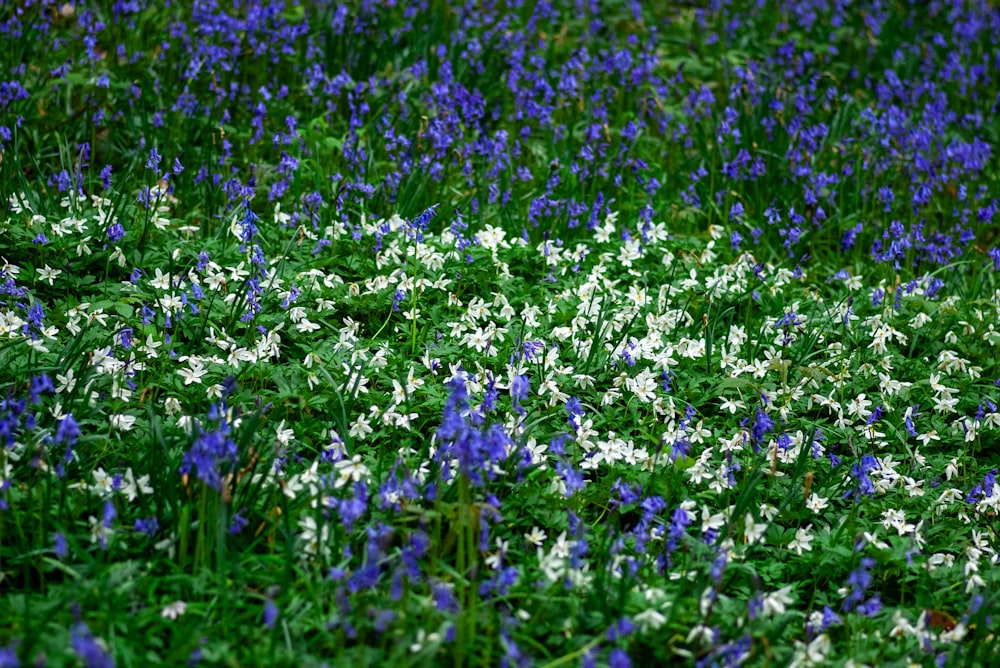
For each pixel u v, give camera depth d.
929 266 7.23
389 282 5.79
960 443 5.39
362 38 8.87
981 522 4.82
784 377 5.17
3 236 5.70
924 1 12.33
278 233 6.27
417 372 5.18
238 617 3.62
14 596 3.65
